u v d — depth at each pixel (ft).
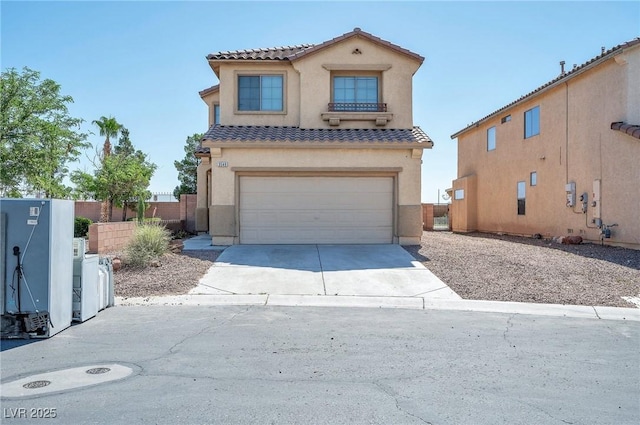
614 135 55.06
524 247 55.16
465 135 99.14
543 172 70.33
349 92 60.03
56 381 17.75
